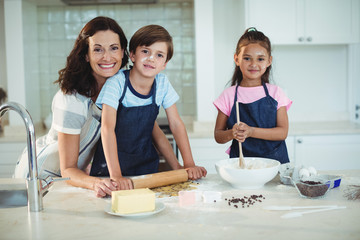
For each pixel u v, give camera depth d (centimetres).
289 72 353
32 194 113
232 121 186
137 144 165
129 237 92
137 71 153
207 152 303
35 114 349
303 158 303
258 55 175
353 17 316
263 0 311
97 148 168
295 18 314
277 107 183
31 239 93
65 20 357
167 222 102
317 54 353
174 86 364
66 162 153
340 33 316
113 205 111
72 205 120
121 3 338
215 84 352
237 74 194
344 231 93
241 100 185
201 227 98
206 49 313
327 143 303
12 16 314
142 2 338
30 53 338
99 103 151
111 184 129
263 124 182
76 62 156
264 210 110
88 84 158
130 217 106
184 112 367
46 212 113
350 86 353
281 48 351
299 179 131
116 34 155
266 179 132
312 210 108
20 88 320
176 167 175
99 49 152
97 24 153
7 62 317
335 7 314
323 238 89
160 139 181
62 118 153
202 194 123
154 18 358
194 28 328
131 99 157
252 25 312
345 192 127
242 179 131
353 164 305
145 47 146
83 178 142
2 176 303
